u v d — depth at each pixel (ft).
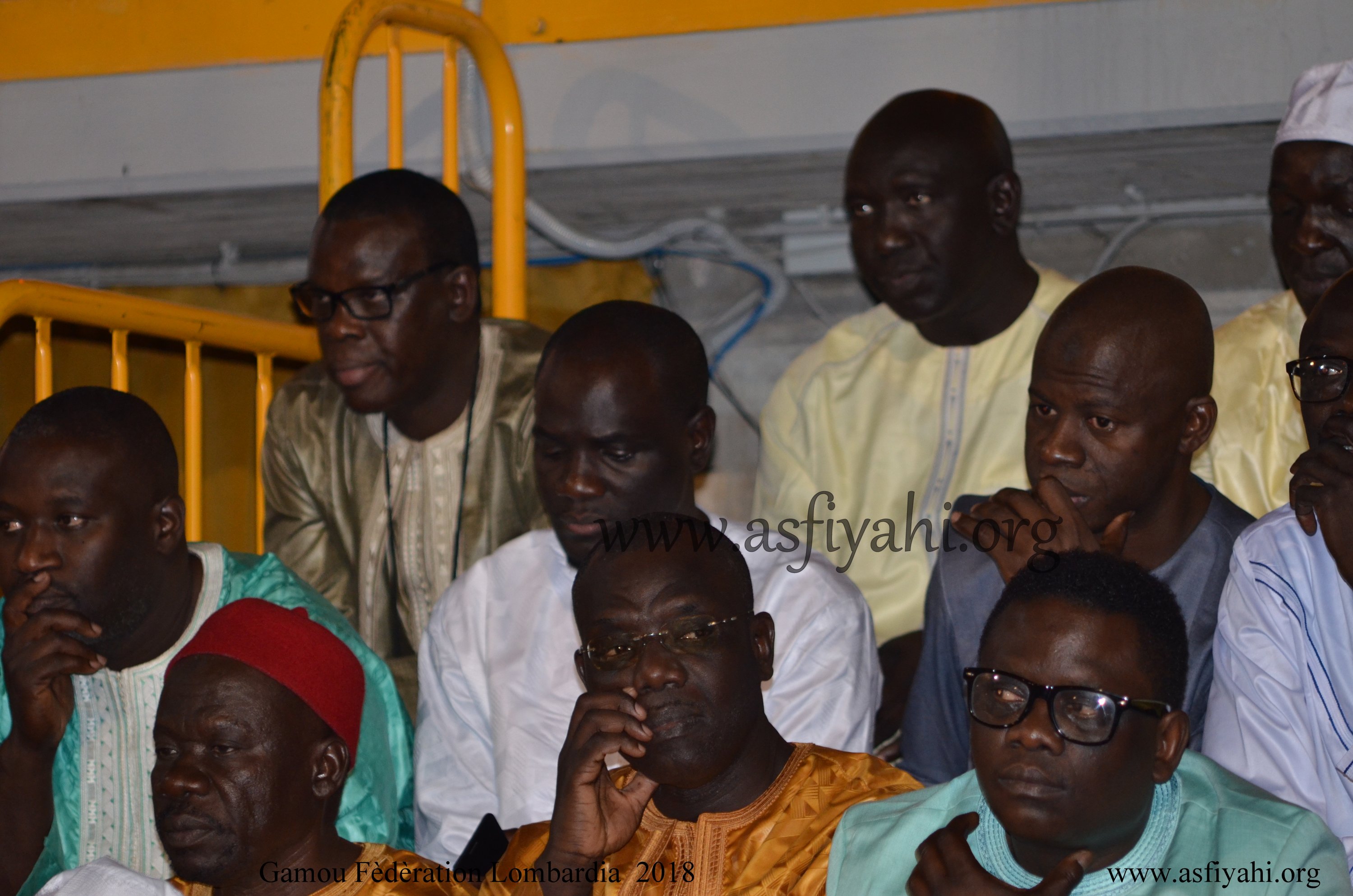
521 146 26.76
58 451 18.30
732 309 34.78
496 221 26.66
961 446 24.70
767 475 26.21
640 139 29.30
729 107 28.84
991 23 27.61
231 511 37.19
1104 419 17.34
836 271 33.81
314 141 30.63
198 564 19.84
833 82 28.35
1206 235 31.94
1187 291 17.97
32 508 18.22
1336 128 20.52
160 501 19.02
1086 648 13.07
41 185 32.01
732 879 14.89
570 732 14.93
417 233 22.36
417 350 22.44
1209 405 17.87
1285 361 22.84
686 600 14.90
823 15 28.37
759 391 34.96
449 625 20.39
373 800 18.45
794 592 18.88
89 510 18.25
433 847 19.25
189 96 31.32
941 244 23.22
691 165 29.60
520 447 23.29
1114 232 32.37
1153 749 13.10
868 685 18.69
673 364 18.97
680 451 18.98
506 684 19.48
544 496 19.01
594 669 15.10
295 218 34.09
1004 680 13.17
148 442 18.97
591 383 18.48
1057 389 17.57
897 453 25.12
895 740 21.30
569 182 31.22
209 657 16.14
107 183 31.65
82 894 15.39
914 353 25.29
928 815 14.38
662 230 33.53
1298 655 16.66
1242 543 17.28
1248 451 22.82
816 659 18.44
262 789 15.74
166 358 36.94
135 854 19.15
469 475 23.39
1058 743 12.85
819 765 15.67
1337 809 16.19
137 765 19.27
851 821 14.76
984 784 13.24
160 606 19.12
